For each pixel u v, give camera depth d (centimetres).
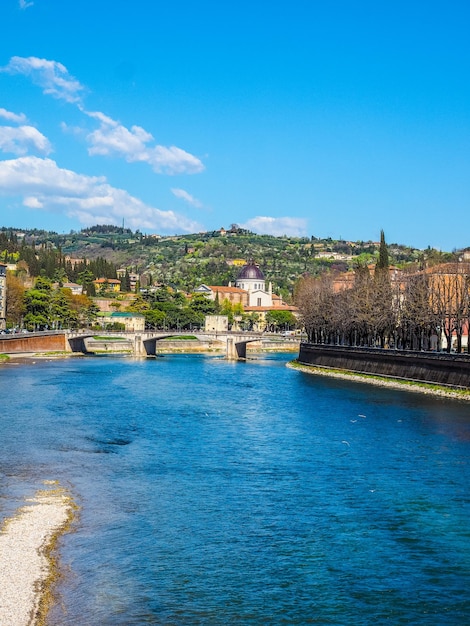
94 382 16050
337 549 4969
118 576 4453
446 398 13238
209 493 6306
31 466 7244
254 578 4488
